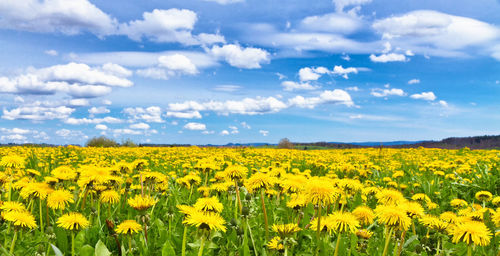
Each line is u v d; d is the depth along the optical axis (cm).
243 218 357
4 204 360
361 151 2942
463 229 293
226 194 581
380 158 1975
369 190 531
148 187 539
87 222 311
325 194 317
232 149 2691
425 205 579
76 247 330
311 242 372
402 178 984
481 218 404
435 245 379
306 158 1847
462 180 883
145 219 352
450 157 1952
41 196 390
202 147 2823
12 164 480
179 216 448
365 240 372
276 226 338
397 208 302
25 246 337
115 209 465
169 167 1172
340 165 1175
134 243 330
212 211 303
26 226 338
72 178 517
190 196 580
